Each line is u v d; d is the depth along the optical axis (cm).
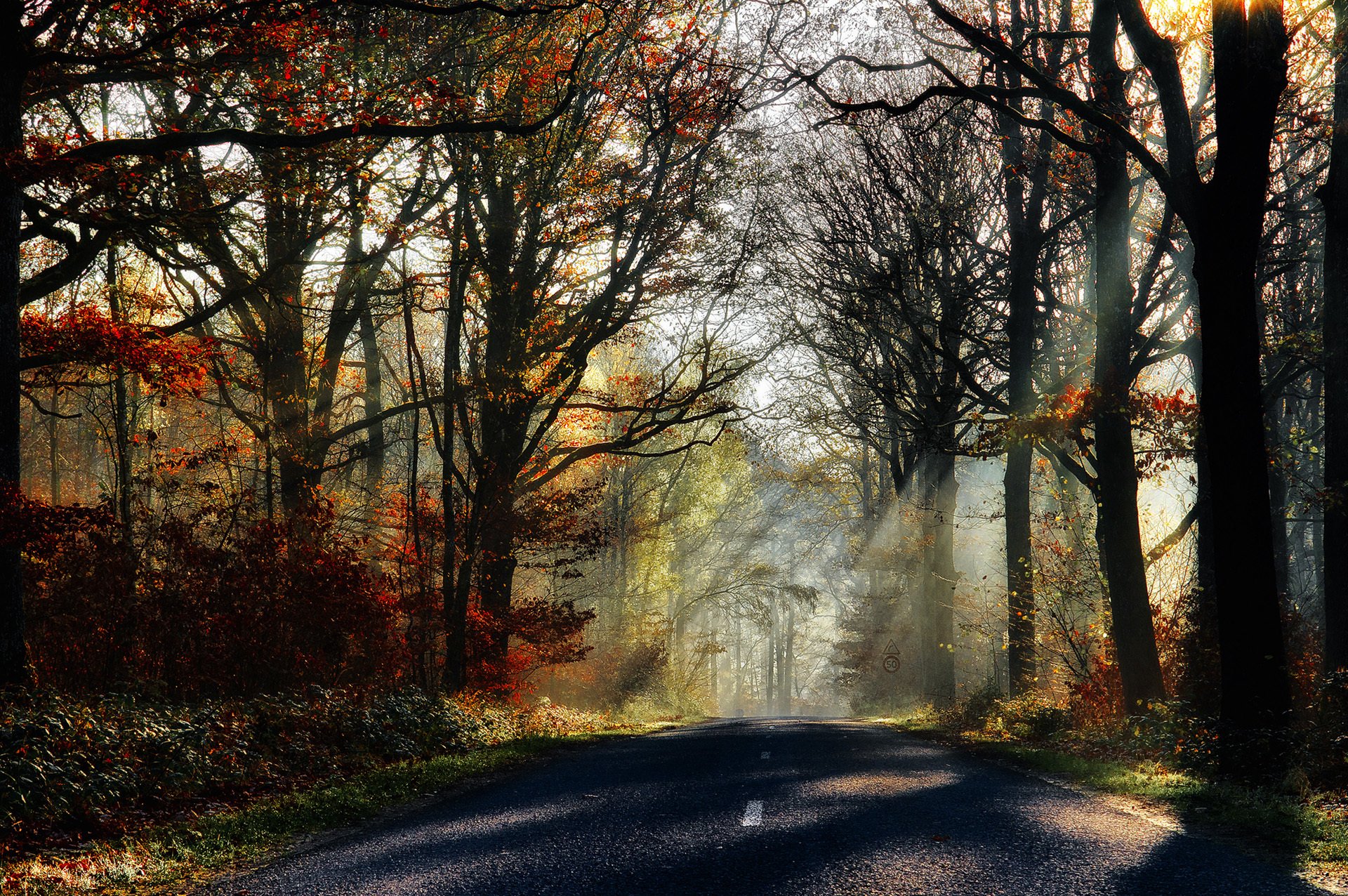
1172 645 1825
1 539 1139
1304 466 3444
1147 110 2091
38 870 694
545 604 2425
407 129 1408
